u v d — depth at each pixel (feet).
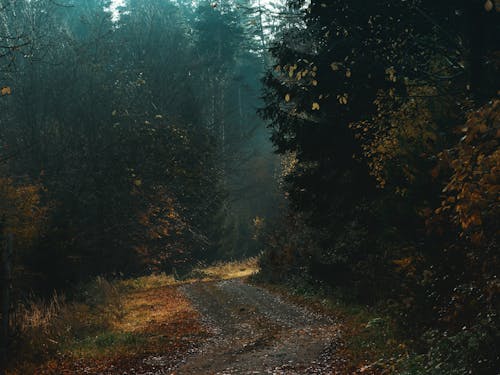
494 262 25.32
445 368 26.76
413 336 35.78
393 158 42.70
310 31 54.70
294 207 68.59
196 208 154.71
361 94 51.49
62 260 72.18
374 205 54.60
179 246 151.33
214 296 85.51
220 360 41.47
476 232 23.62
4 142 113.39
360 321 51.01
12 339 42.27
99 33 139.64
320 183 63.10
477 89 39.91
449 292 33.09
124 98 131.95
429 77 46.98
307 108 58.29
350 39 48.75
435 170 22.13
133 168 117.60
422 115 41.75
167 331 55.72
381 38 47.78
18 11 116.37
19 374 38.73
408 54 48.52
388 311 46.83
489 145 20.85
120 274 121.08
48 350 44.70
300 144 62.49
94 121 122.72
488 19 40.40
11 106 117.19
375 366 33.50
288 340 46.73
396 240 46.39
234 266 157.99
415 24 46.62
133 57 161.58
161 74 165.17
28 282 69.26
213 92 216.13
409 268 37.27
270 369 37.01
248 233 236.43
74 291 73.46
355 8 46.96
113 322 60.90
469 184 21.18
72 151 118.83
